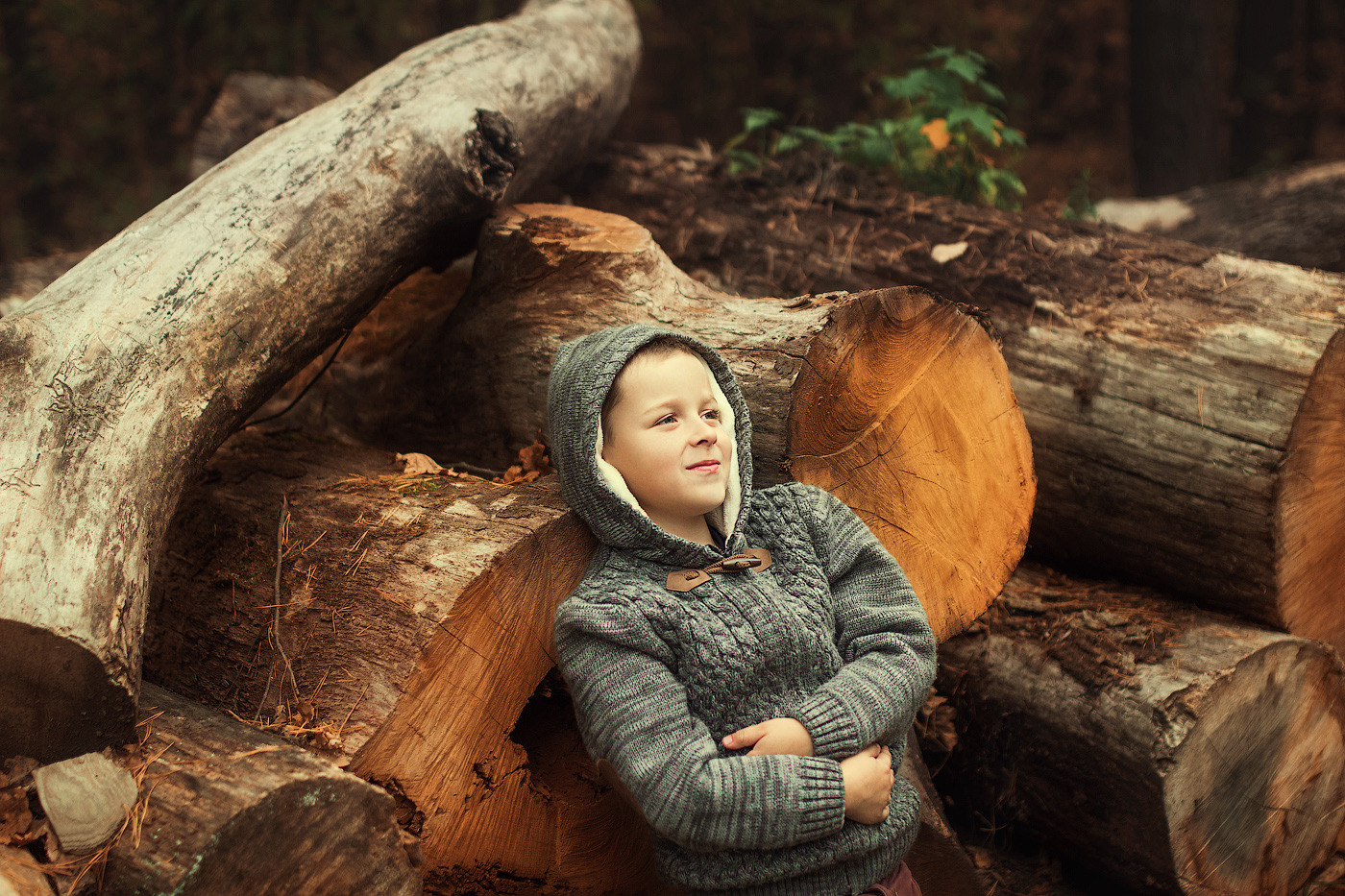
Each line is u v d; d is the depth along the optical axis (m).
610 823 1.95
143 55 8.07
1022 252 2.85
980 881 2.31
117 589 1.54
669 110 9.73
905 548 2.14
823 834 1.54
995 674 2.46
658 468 1.68
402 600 1.74
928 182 4.13
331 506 2.05
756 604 1.67
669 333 1.76
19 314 1.87
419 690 1.66
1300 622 2.44
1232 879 2.26
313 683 1.78
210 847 1.28
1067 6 10.30
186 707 1.62
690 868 1.63
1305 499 2.33
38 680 1.40
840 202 3.22
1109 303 2.62
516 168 2.76
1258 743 2.26
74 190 8.13
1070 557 2.77
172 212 2.23
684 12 9.61
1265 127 9.34
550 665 1.82
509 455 2.62
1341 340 2.27
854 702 1.62
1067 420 2.56
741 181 3.46
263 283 2.17
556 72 3.29
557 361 1.81
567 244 2.50
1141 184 7.95
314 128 2.55
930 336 2.13
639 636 1.59
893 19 9.74
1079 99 10.30
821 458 2.03
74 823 1.31
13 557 1.47
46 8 7.78
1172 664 2.24
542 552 1.78
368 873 1.44
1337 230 4.33
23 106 8.05
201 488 2.26
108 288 1.98
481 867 1.78
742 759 1.53
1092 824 2.28
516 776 1.80
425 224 2.58
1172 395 2.40
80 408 1.75
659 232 3.32
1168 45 7.68
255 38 7.99
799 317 2.06
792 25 9.57
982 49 9.85
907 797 1.73
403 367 2.94
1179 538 2.45
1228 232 4.64
